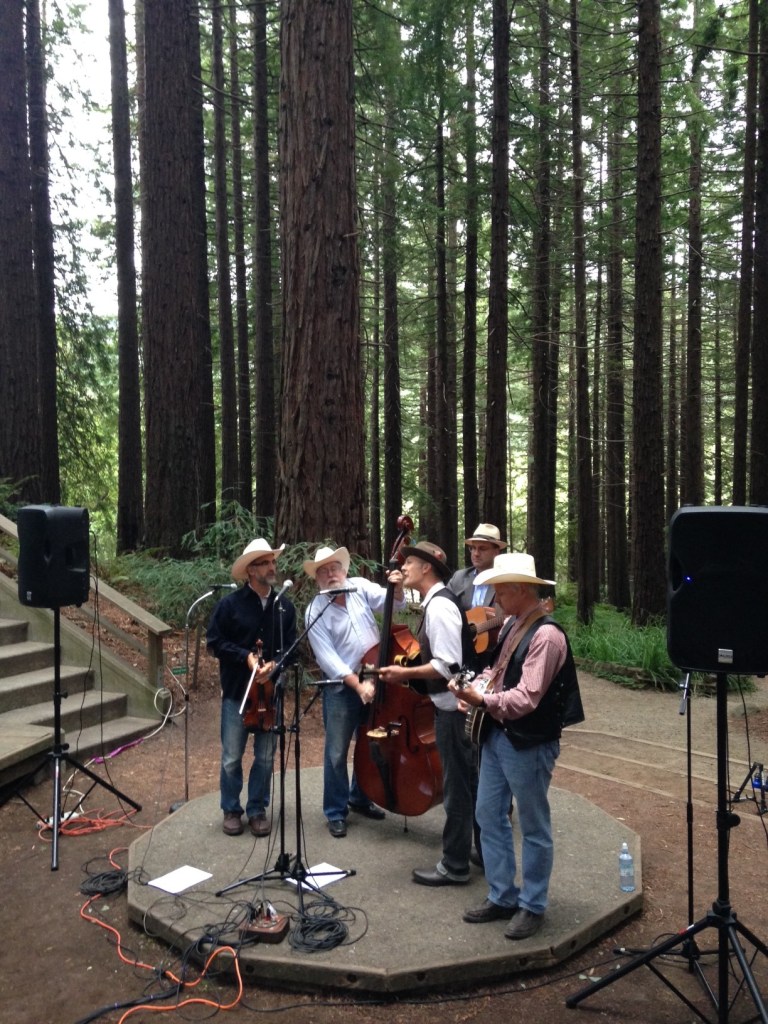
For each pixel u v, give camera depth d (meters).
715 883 4.49
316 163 8.05
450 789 4.02
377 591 5.09
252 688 4.66
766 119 11.41
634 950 3.72
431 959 3.42
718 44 15.20
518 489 38.56
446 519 19.41
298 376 8.17
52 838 4.86
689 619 3.05
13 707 6.45
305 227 8.09
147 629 7.02
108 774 6.04
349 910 3.84
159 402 11.12
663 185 16.61
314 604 4.84
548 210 16.31
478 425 26.47
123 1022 3.22
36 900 4.21
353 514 8.25
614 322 19.17
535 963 3.50
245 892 4.01
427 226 17.70
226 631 4.76
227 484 16.50
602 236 17.58
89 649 7.15
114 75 13.69
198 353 12.88
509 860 3.73
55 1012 3.31
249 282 21.08
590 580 16.03
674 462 24.84
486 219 17.97
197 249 13.70
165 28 10.84
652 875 4.58
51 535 4.89
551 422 18.86
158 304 11.07
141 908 3.86
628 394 26.06
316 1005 3.32
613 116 16.41
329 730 4.75
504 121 12.73
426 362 27.14
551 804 5.31
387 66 12.46
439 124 14.98
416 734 4.51
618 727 8.21
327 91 8.05
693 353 18.81
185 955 3.57
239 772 4.74
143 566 9.91
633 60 17.11
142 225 11.18
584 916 3.82
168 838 4.67
